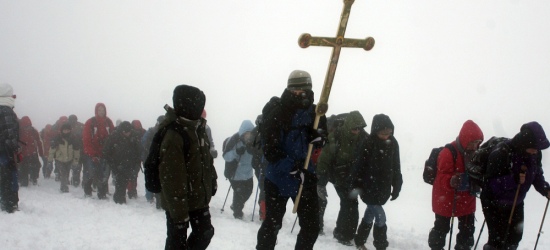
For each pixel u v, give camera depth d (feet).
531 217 41.47
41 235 24.06
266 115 17.38
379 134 24.25
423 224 37.14
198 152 15.33
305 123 17.16
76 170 47.57
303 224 17.71
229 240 24.38
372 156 24.48
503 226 21.53
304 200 17.49
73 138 46.34
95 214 31.17
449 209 23.73
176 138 14.70
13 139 29.19
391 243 27.73
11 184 29.53
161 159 14.66
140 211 34.19
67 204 34.22
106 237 24.14
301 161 17.25
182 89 14.94
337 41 15.98
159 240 23.97
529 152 20.99
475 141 23.38
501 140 21.88
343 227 25.86
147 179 15.02
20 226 25.77
